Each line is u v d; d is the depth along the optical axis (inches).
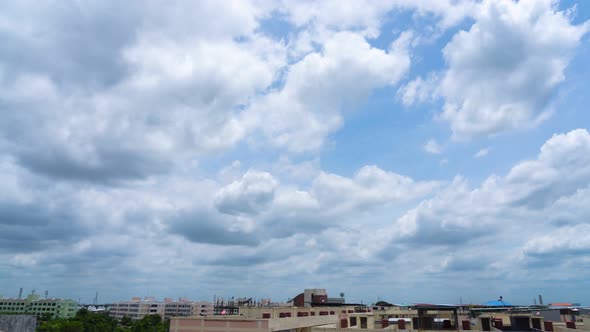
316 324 2977.4
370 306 5054.1
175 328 2289.6
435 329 2396.7
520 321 2765.7
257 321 2188.7
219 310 4539.9
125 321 7844.5
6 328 2824.8
